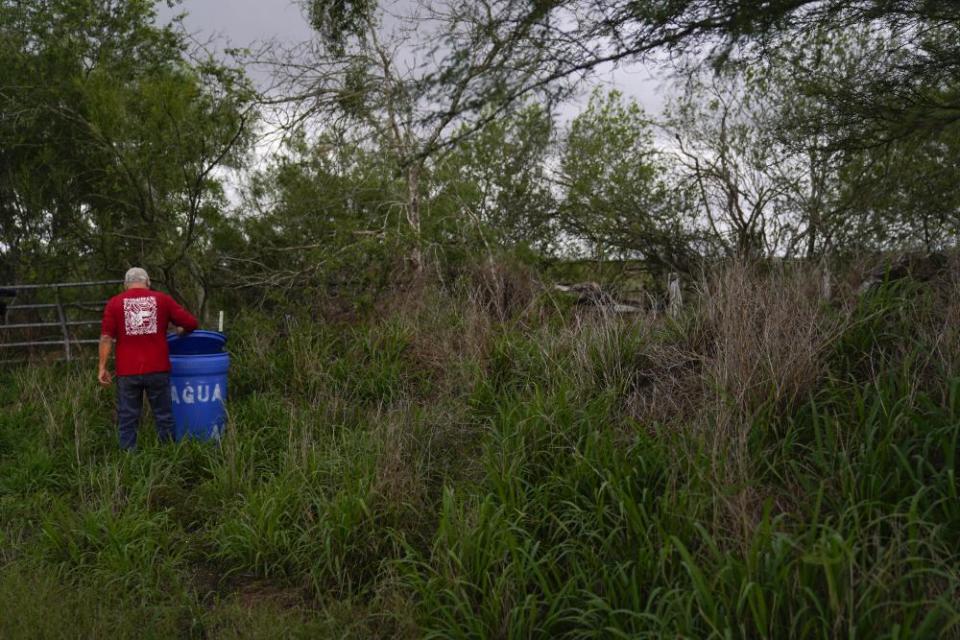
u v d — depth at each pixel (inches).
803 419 171.3
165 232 347.3
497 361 261.1
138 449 246.7
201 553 181.8
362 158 404.8
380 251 350.9
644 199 512.1
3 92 350.0
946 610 108.3
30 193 345.1
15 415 282.8
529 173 514.0
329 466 203.3
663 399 200.1
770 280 216.2
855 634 104.6
